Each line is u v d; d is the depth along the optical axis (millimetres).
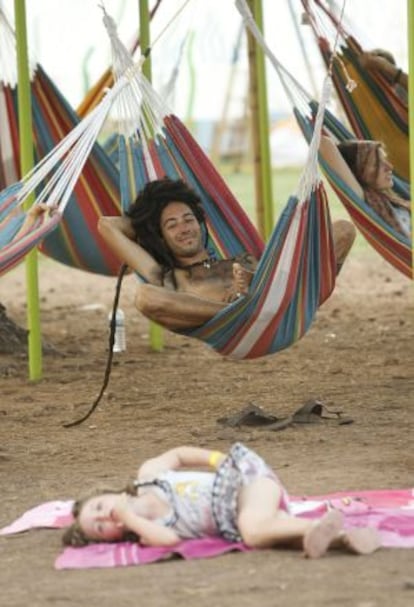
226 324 21797
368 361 30078
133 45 34031
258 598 13250
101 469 20422
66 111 30938
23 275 54812
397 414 23797
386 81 28922
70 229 31172
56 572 14664
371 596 13156
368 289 44844
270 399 25984
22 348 32375
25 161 28828
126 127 25391
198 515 15375
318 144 22047
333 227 23438
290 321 22266
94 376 29484
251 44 39688
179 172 24938
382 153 25359
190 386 27859
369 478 18844
